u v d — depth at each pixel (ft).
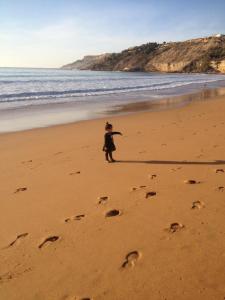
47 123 54.39
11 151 34.06
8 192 21.75
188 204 18.08
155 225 15.87
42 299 11.21
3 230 16.38
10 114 64.90
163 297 10.87
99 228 15.94
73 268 12.83
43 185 22.85
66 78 288.10
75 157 30.45
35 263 13.33
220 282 11.38
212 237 14.37
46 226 16.55
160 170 24.89
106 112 68.23
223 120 49.80
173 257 13.07
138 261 12.98
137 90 135.13
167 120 53.83
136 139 37.60
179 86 165.89
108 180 23.22
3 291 11.73
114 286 11.60
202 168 24.71
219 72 638.53
